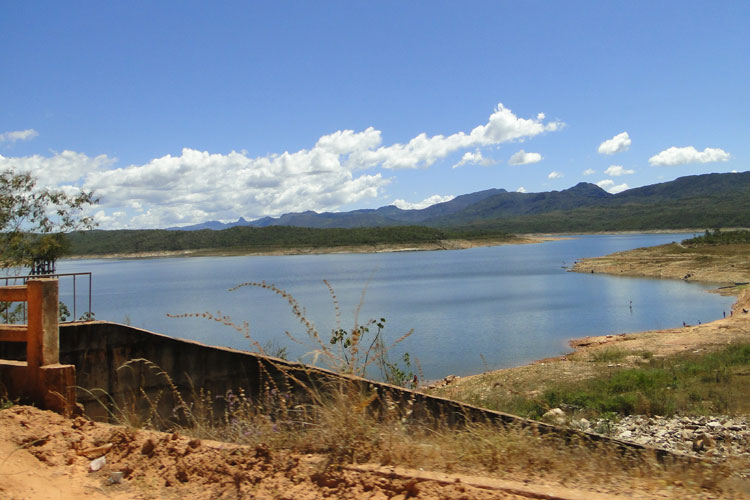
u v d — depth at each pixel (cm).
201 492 371
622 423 960
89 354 668
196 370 708
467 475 397
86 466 407
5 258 1731
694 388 1188
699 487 419
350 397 471
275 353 1062
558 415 913
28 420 458
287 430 475
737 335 2091
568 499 349
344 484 365
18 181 1762
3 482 354
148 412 694
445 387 1512
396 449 430
